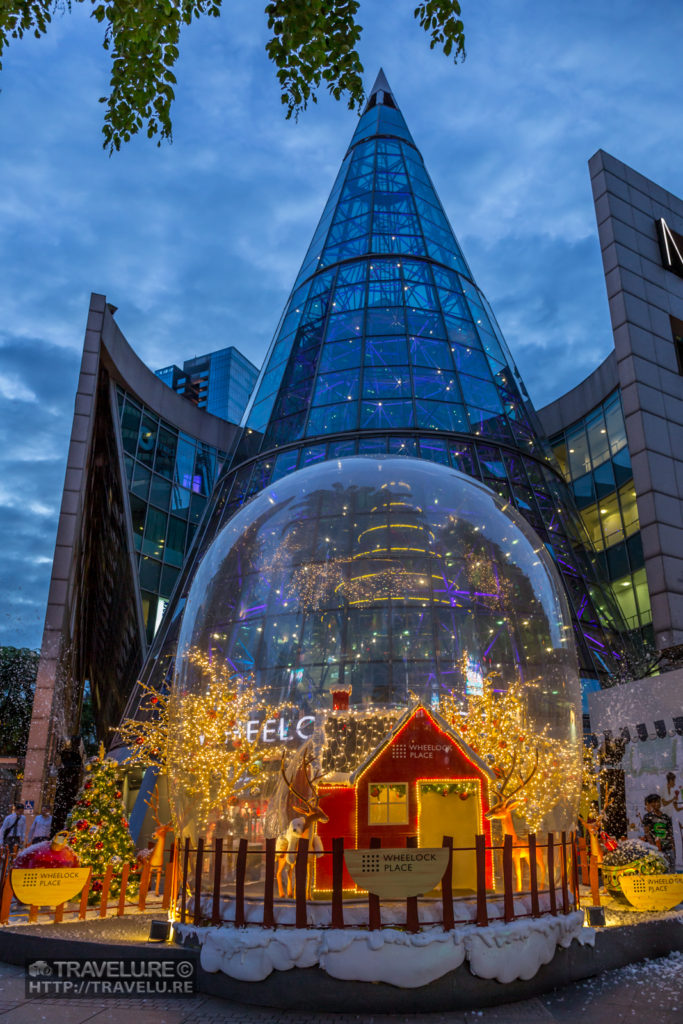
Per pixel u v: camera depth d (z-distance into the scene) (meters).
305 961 7.39
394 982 7.23
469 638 13.89
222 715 10.78
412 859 7.62
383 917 7.78
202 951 7.97
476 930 7.61
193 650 11.38
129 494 41.78
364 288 35.62
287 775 9.92
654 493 31.38
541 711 10.94
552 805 10.12
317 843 8.84
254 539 12.52
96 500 42.34
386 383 30.56
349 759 9.68
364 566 13.57
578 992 8.06
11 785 33.97
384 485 12.90
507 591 12.35
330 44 6.64
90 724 47.91
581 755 11.09
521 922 7.96
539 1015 7.11
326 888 8.75
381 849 7.64
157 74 6.67
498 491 27.70
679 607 29.95
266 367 38.28
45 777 27.61
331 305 35.66
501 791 9.30
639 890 10.80
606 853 11.82
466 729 10.53
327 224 43.34
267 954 7.49
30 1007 7.33
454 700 12.30
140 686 27.38
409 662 14.06
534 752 10.24
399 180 44.47
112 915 11.43
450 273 38.09
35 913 10.61
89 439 35.72
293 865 8.75
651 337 34.62
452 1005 7.32
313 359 33.44
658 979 8.64
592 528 40.91
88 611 45.91
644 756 17.20
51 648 30.17
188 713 10.81
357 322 33.81
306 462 28.31
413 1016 7.12
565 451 44.19
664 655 24.92
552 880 8.61
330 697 13.33
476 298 38.34
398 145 48.56
